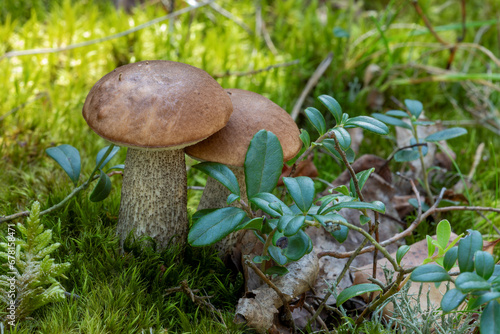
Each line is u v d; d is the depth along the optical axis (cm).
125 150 50
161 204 38
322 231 43
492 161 53
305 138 37
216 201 40
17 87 52
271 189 35
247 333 37
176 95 34
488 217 47
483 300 29
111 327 35
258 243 39
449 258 31
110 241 39
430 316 35
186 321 36
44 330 35
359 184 36
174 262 39
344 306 39
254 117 37
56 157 40
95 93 35
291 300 38
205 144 36
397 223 46
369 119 36
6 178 46
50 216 41
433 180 51
